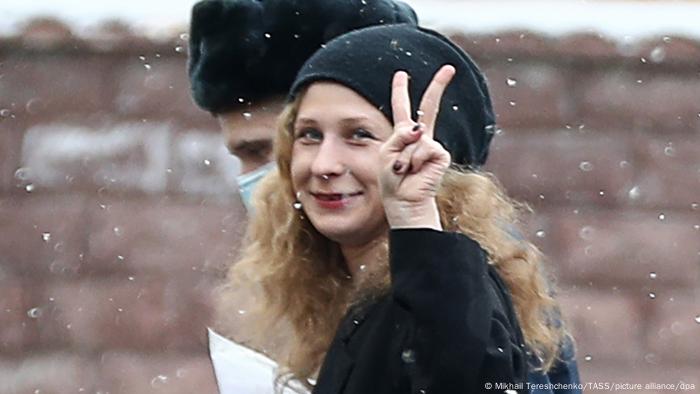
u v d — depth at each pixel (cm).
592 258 2125
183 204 2155
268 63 1400
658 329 2114
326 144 1110
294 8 1398
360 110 1109
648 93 2155
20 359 2141
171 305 2133
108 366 2123
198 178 2162
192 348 2127
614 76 2159
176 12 2241
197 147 2169
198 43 1425
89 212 2166
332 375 1102
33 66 2197
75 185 2175
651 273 2128
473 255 1042
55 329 2144
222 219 2152
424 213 1051
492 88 2144
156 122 2177
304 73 1134
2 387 2125
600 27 2177
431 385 1025
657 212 2141
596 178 2139
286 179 1184
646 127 2150
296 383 1180
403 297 1034
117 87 2188
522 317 1143
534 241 2120
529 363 1146
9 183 2178
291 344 1198
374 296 1108
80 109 2186
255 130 1413
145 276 2145
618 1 2222
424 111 1067
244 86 1404
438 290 1030
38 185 2180
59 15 2219
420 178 1051
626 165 2139
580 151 2142
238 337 1261
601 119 2150
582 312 2111
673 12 2211
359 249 1130
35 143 2178
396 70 1127
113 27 2202
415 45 1152
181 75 2183
